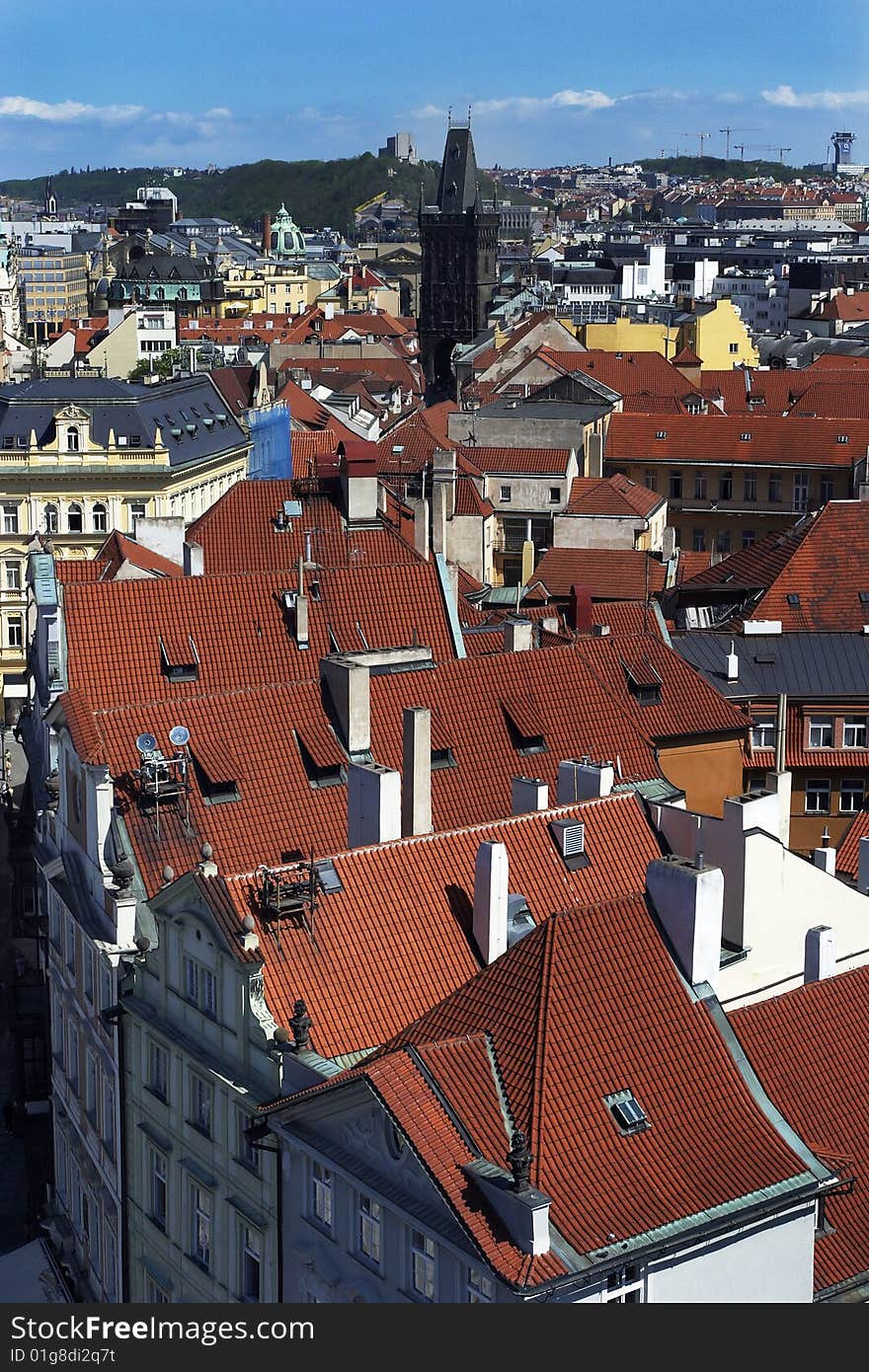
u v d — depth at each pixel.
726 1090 51.31
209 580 93.12
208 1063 59.56
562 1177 47.34
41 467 178.75
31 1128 89.00
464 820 79.25
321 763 78.00
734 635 108.25
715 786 89.94
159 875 72.69
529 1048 49.88
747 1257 48.34
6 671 179.00
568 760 77.50
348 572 96.38
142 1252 67.19
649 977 52.53
